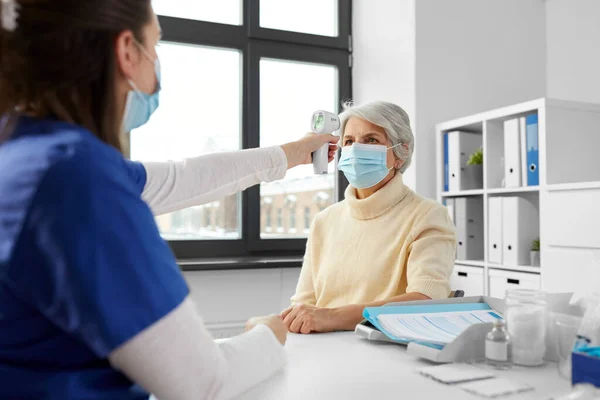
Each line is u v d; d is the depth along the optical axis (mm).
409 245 1550
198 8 3023
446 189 2926
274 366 797
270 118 3197
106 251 492
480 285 2717
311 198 3271
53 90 587
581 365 661
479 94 3129
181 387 559
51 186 489
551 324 867
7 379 519
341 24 3367
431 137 2992
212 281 2701
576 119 2459
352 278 1644
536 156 2443
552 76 3322
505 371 807
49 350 528
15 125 580
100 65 616
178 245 2926
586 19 3107
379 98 3191
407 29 2996
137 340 514
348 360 886
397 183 1679
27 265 486
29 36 570
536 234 2551
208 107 3029
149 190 1043
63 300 484
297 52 3227
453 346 855
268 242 3123
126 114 744
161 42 2918
